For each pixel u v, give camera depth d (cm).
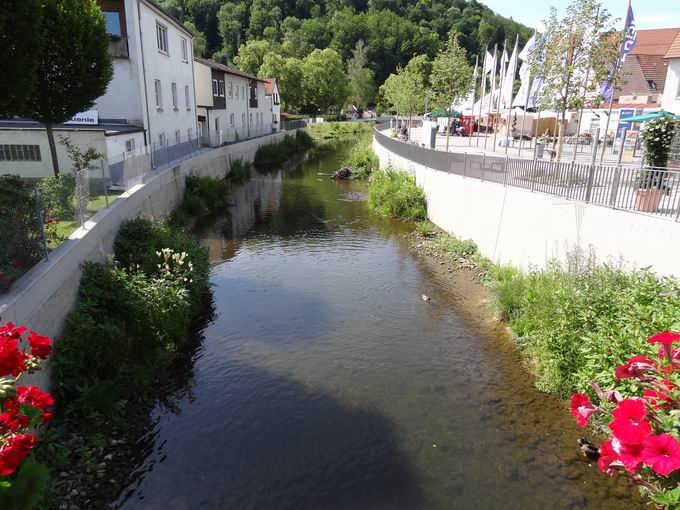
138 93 2073
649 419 313
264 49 7588
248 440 668
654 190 838
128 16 2011
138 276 941
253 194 2553
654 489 309
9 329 425
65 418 665
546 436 677
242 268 1391
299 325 1021
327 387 796
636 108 2619
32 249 714
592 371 664
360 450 650
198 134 3067
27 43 931
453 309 1104
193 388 793
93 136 1661
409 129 4572
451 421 710
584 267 905
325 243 1652
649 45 3928
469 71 2812
